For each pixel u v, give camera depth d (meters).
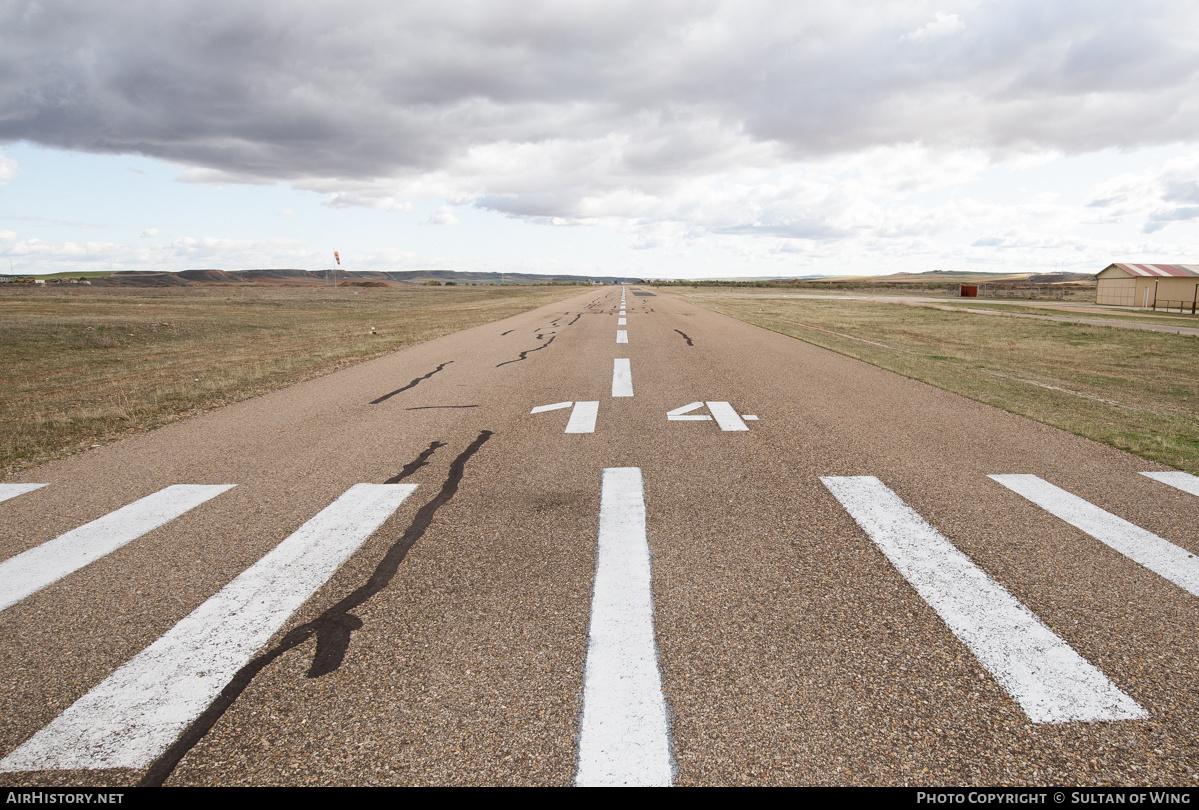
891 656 2.38
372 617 2.74
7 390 9.56
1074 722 2.02
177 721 2.11
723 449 5.40
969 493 4.22
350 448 5.68
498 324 20.28
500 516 3.92
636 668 2.32
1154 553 3.26
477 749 1.95
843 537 3.49
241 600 2.93
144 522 3.96
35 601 2.95
